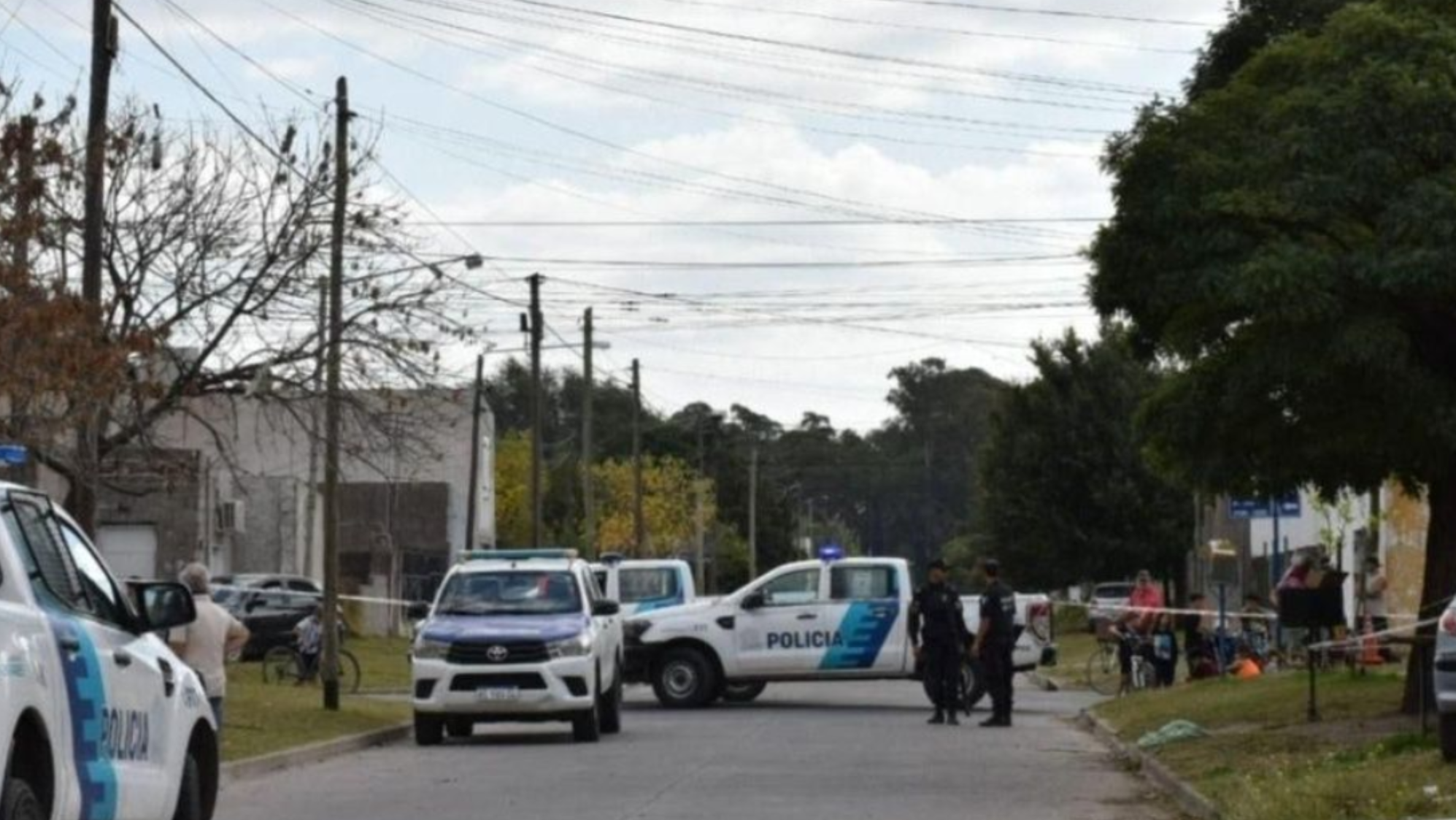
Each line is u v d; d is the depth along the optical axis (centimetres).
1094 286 5438
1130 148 5328
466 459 18812
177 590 3075
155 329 6494
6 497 2675
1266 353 5122
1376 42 5103
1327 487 5678
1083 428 16550
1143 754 5666
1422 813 3709
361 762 6059
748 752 6234
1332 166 5009
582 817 4431
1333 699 6362
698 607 8688
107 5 5984
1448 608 4331
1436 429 5094
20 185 5644
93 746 2739
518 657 6600
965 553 19738
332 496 7538
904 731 7231
